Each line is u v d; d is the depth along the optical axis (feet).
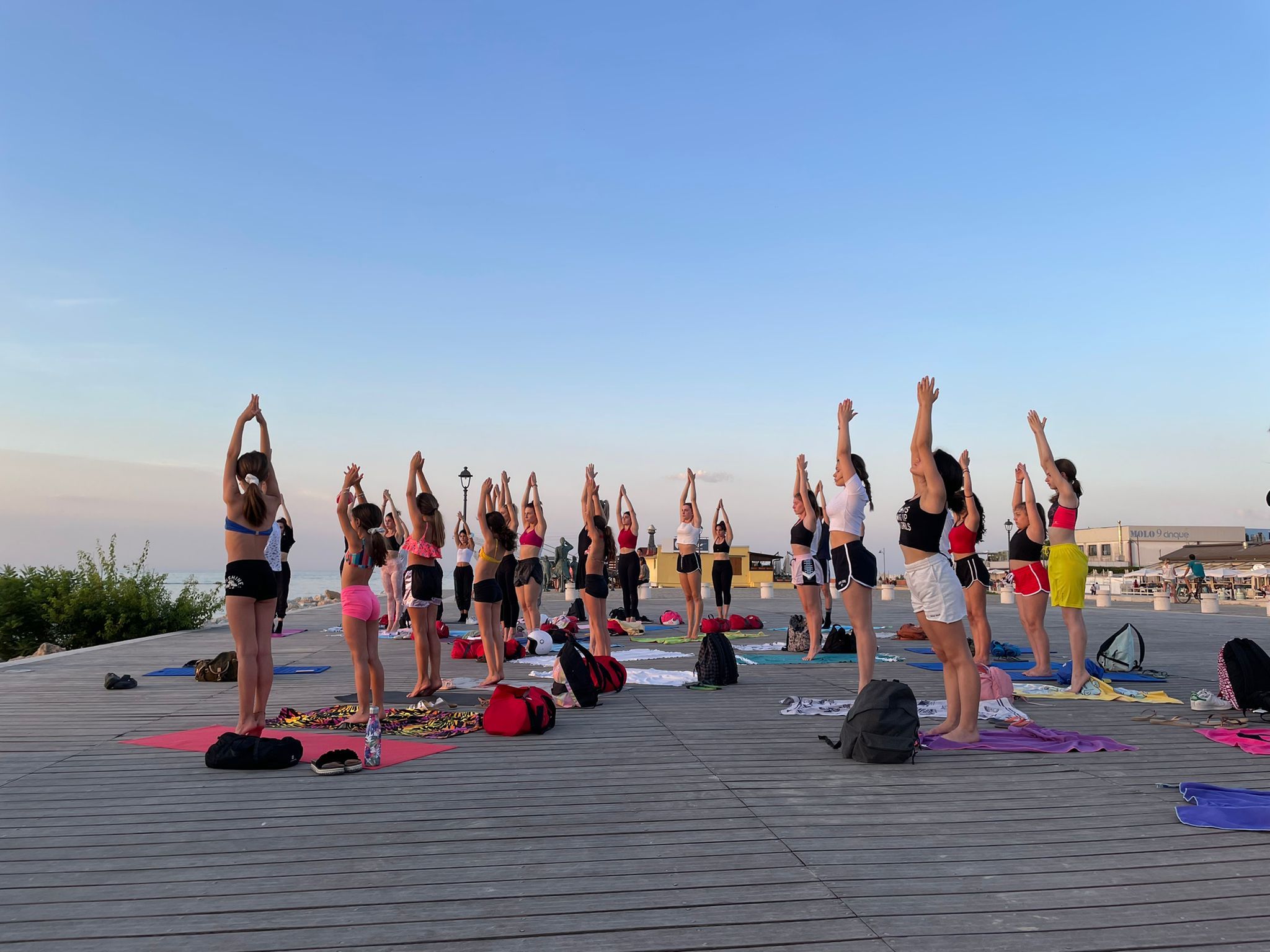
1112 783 15.34
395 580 46.29
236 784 15.30
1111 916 9.48
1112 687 27.04
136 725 21.07
